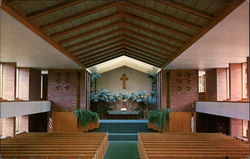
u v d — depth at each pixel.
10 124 17.81
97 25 13.30
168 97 22.23
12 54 14.98
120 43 18.08
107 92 29.50
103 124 23.16
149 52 19.41
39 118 22.84
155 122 21.28
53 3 9.27
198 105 21.11
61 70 21.94
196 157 8.83
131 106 29.88
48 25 10.88
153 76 28.45
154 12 11.00
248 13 7.64
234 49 13.22
